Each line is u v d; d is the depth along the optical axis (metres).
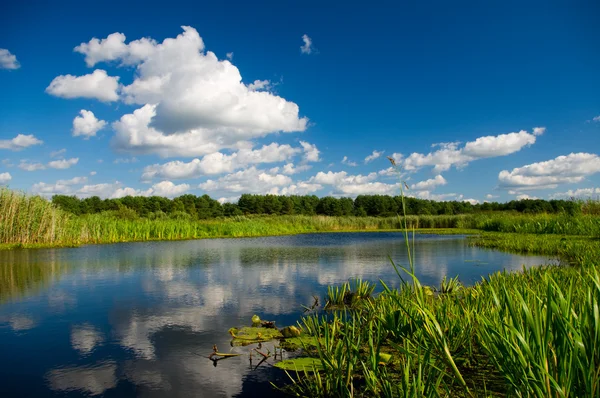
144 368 4.43
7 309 7.14
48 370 4.39
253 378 4.14
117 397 3.75
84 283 9.60
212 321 6.25
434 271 10.90
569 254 12.55
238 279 10.00
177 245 20.92
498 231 29.39
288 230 36.34
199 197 74.31
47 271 11.55
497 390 3.39
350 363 3.70
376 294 7.90
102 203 65.50
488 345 3.38
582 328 2.49
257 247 19.58
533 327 2.52
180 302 7.54
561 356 2.38
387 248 18.50
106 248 18.84
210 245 20.88
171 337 5.49
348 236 29.86
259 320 6.03
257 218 42.03
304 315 6.52
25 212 20.06
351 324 5.52
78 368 4.45
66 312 6.89
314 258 14.55
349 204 80.94
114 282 9.72
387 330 4.56
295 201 83.19
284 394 3.77
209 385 3.99
